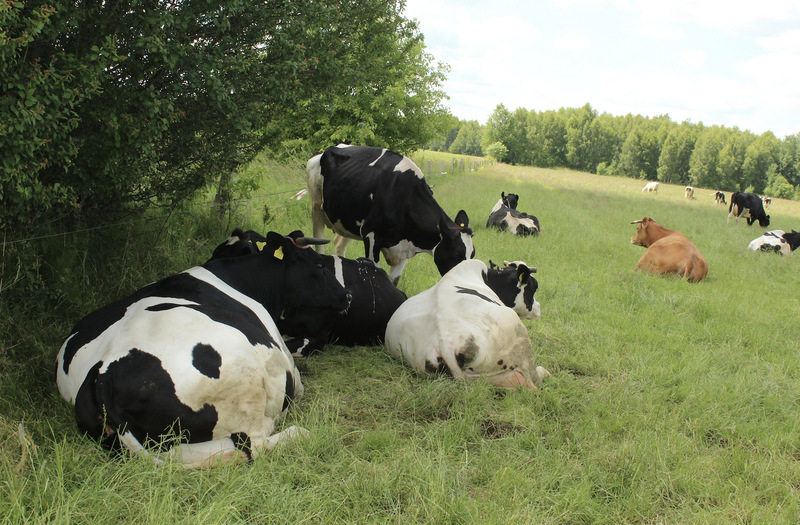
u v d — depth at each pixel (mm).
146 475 2857
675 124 137500
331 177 6875
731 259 11945
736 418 4336
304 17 5113
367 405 4199
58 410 3531
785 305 8211
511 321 4613
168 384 3016
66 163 4316
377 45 9070
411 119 15836
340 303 4844
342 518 2910
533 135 120312
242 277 4395
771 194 96812
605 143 121125
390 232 6535
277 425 3689
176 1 4551
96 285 5273
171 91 4812
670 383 4988
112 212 5957
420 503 2986
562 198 24656
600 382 4977
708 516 3088
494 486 3211
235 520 2793
